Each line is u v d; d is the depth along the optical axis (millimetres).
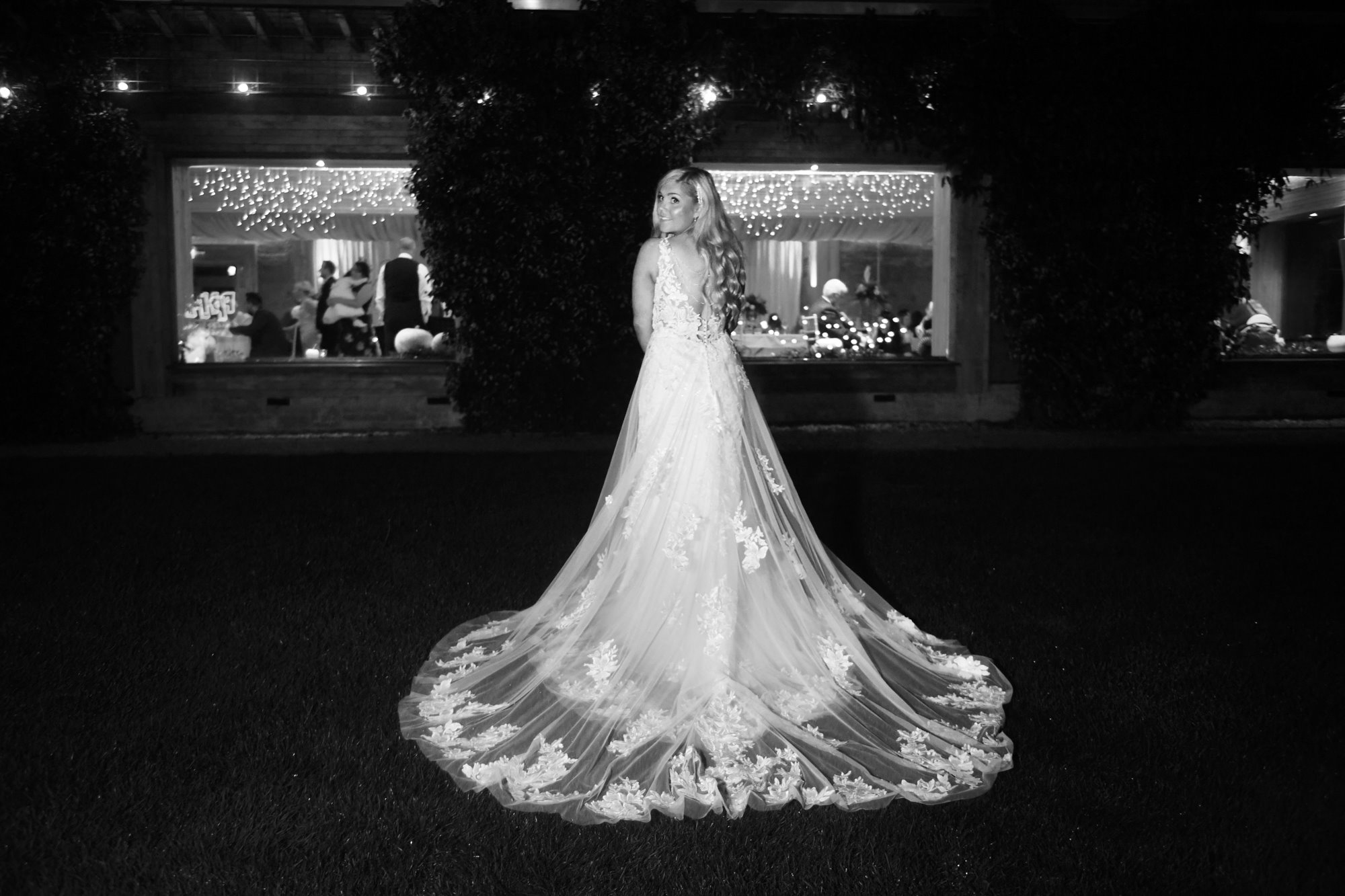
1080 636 4219
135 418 11305
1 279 10531
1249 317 13430
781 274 15922
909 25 11203
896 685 3539
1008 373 12289
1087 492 7465
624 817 2717
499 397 11219
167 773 2943
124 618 4371
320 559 5395
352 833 2631
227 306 14625
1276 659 3955
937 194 12531
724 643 3252
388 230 14680
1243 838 2662
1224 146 11242
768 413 12156
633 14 10750
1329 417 12656
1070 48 11086
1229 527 6281
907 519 6477
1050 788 2910
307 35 11094
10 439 10727
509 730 3158
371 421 11703
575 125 10820
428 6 10609
